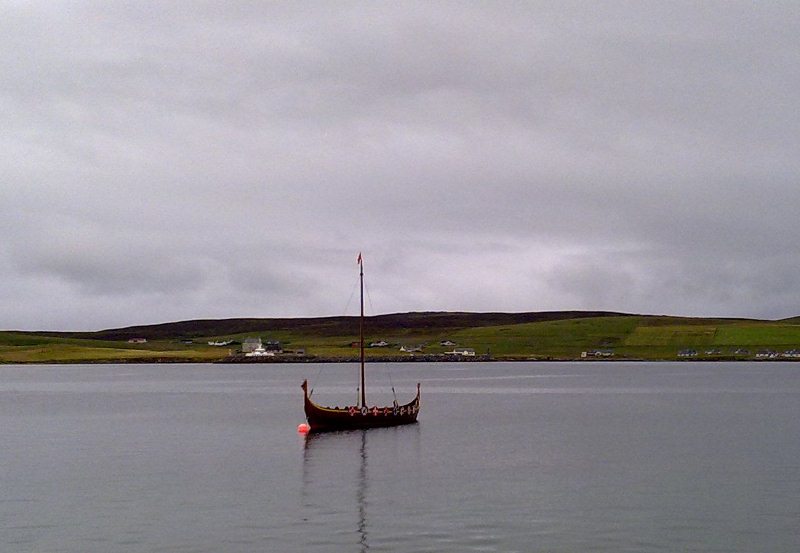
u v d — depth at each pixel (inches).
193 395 7480.3
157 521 2047.2
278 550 1779.0
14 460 3117.6
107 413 5413.4
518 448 3348.9
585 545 1807.3
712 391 7391.7
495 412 5260.8
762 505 2186.3
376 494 2356.1
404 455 3161.9
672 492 2365.9
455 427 4207.7
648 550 1777.8
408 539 1852.9
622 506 2176.4
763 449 3294.8
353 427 4119.1
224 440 3715.6
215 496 2346.2
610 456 3100.4
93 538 1900.8
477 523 1996.8
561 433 3927.2
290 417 5019.7
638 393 7209.6
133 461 3058.6
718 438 3698.3
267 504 2230.6
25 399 6953.7
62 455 3257.9
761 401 6136.8
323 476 2674.7
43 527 2007.9
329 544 1820.9
